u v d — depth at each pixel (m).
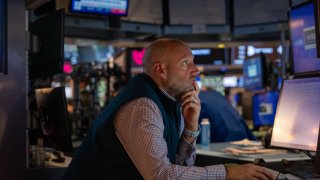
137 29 4.04
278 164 2.11
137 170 1.82
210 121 3.55
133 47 4.54
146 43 4.38
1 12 2.26
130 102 1.81
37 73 2.89
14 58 2.29
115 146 1.83
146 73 2.02
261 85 4.37
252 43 4.57
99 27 3.84
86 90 4.52
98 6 3.67
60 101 2.45
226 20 4.21
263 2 4.11
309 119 2.12
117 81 4.23
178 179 1.71
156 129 1.77
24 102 2.32
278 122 2.31
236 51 6.89
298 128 2.18
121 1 3.76
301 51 2.47
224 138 3.54
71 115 4.11
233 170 1.77
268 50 5.83
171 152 1.93
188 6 4.16
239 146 2.68
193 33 4.17
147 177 1.73
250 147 2.59
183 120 2.21
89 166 1.91
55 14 2.61
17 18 2.31
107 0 3.70
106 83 4.26
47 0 2.78
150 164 1.71
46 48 2.71
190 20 4.17
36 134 2.75
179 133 2.11
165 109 1.97
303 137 2.14
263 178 1.76
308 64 2.42
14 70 2.28
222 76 7.87
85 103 4.38
